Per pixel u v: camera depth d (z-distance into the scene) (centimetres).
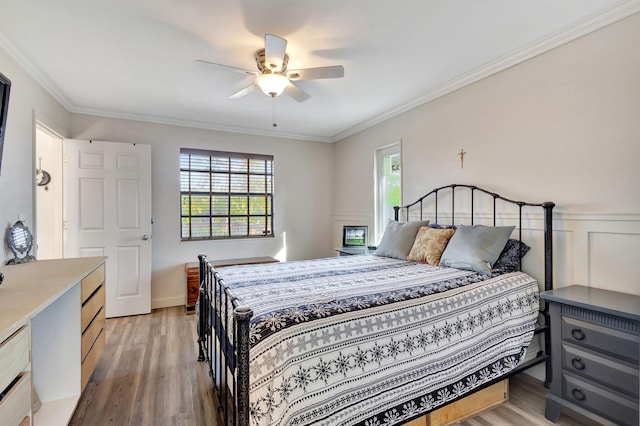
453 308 167
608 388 158
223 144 429
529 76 230
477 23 196
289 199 473
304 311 140
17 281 161
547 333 209
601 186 193
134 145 360
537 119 225
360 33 205
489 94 258
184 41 212
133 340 289
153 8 177
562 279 212
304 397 121
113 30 199
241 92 245
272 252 461
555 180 216
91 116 356
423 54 234
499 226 244
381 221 402
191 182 413
